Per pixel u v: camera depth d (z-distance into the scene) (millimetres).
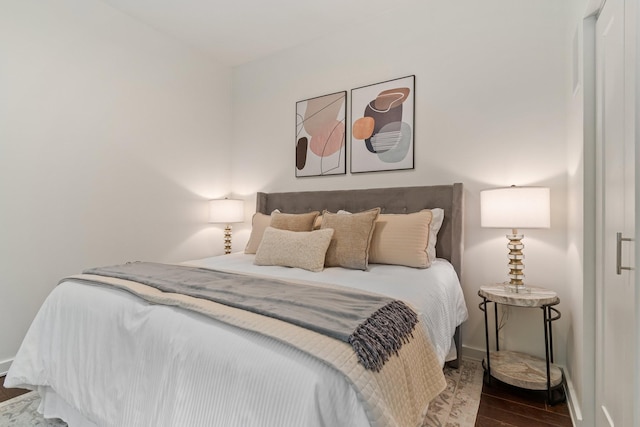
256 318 1001
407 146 2537
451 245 2248
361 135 2750
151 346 1082
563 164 1983
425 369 1146
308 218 2406
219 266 2049
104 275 1603
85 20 2416
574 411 1519
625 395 1059
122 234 2646
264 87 3398
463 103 2326
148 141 2848
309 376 783
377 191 2562
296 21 2762
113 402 1156
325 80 2973
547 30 2057
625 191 1072
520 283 1896
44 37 2199
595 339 1407
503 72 2189
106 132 2549
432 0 2455
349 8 2586
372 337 922
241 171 3576
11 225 2057
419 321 1231
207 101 3383
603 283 1319
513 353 2064
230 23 2803
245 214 3529
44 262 2197
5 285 2033
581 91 1510
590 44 1458
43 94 2193
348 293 1304
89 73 2443
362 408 783
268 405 787
